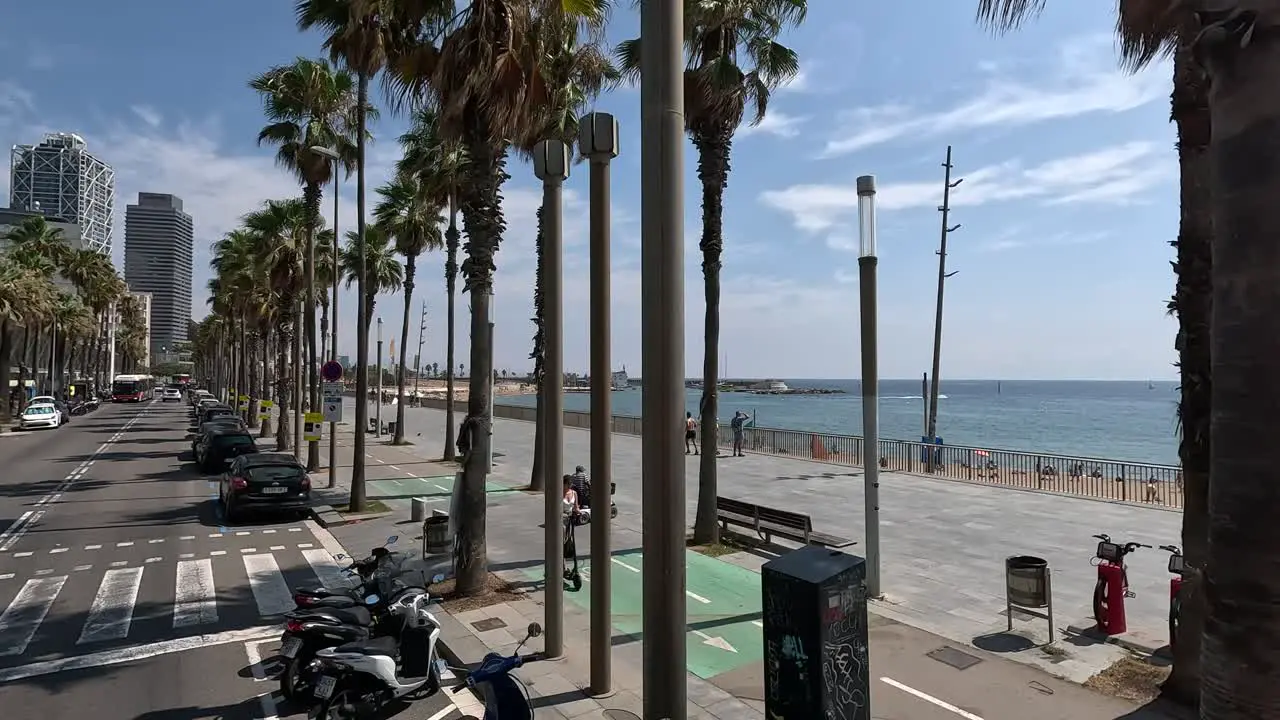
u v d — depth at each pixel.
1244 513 2.29
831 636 4.25
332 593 7.01
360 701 5.98
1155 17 5.69
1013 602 7.54
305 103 23.59
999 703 5.97
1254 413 2.27
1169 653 7.03
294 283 31.56
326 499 17.78
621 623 8.33
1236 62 2.28
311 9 15.18
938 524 13.87
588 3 9.54
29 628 8.44
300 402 25.38
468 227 9.50
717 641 7.65
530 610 8.77
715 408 12.16
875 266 9.20
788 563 4.50
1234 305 2.31
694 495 17.86
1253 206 2.26
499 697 4.98
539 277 18.50
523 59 9.63
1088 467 20.34
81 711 6.26
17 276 47.72
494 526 14.26
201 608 9.23
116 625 8.55
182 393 128.12
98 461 26.20
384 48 11.36
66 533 14.11
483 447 9.50
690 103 11.77
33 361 61.09
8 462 25.73
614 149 5.97
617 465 23.86
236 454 23.25
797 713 4.29
